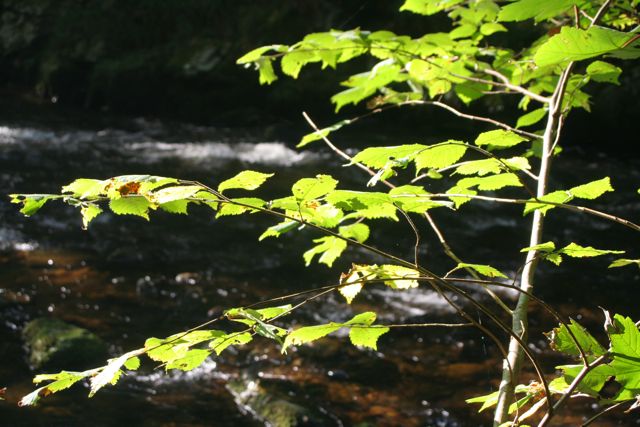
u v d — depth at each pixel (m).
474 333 4.82
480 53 1.91
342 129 10.95
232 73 12.04
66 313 5.04
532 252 1.30
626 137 9.53
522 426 1.14
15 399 3.96
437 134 10.38
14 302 5.15
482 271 1.12
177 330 4.90
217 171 9.20
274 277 5.93
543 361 4.40
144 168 9.20
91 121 12.09
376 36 1.69
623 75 9.62
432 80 1.81
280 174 9.04
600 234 6.93
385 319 5.05
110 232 6.83
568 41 0.76
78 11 14.23
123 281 5.67
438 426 3.81
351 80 1.81
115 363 0.98
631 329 0.97
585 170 8.84
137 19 13.55
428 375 4.32
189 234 6.89
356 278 1.13
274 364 4.41
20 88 14.19
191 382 4.26
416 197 1.02
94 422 3.80
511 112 9.91
